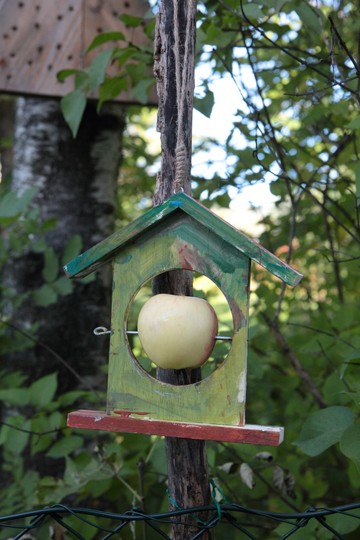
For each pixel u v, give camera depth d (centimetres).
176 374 157
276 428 145
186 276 161
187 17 160
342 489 299
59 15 273
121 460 217
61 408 296
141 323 150
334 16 254
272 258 144
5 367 303
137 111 397
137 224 152
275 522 279
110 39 236
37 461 289
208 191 247
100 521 255
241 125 243
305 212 314
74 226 307
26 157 311
